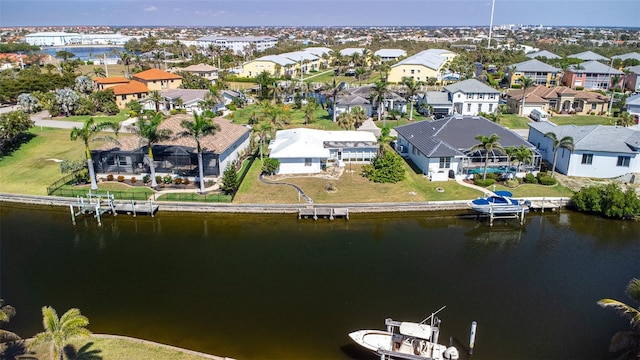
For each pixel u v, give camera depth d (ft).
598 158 195.00
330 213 160.86
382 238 149.28
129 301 113.09
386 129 204.95
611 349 80.23
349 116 266.77
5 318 79.71
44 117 308.60
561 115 323.57
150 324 104.12
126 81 390.42
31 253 137.49
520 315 108.78
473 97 328.08
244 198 172.76
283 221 161.38
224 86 413.18
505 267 131.85
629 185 187.62
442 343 98.27
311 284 121.39
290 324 104.32
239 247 142.31
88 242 145.18
